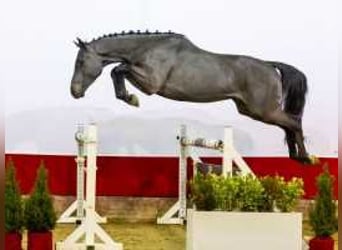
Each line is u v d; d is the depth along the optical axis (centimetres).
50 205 738
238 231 638
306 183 982
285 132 888
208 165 857
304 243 739
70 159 990
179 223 973
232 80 848
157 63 829
